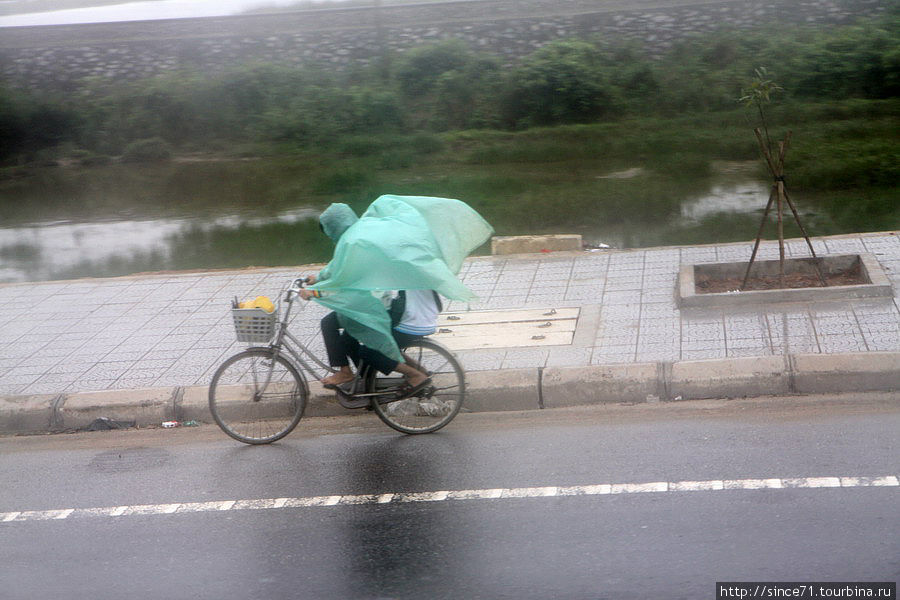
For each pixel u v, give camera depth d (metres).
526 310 8.33
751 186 17.03
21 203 20.58
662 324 7.59
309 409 6.98
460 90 26.31
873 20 26.98
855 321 7.14
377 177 20.98
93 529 5.33
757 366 6.55
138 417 7.05
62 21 38.91
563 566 4.48
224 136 26.80
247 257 14.12
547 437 6.16
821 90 25.09
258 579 4.61
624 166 20.08
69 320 9.24
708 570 4.33
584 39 27.97
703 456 5.58
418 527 5.04
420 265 5.77
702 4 28.36
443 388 6.40
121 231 17.02
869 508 4.76
